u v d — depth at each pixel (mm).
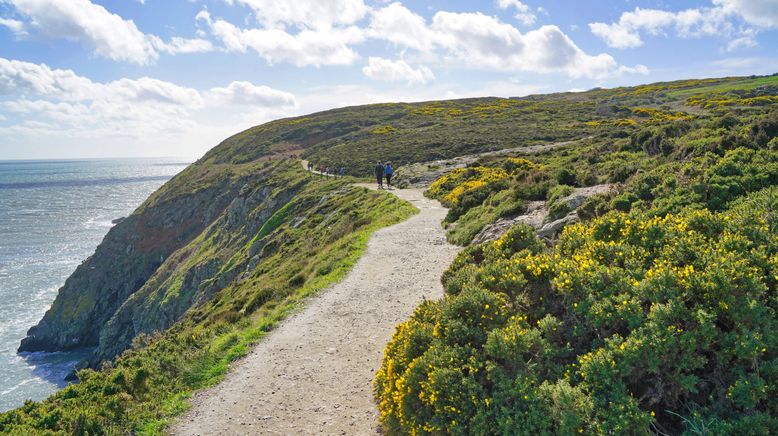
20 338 57781
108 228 119812
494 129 68812
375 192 36656
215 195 77688
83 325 62344
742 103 67000
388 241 20875
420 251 18625
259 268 30062
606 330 6078
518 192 19328
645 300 6078
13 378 47812
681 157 15430
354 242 21453
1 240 105188
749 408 4898
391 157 58500
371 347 10797
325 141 87750
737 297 5516
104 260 72125
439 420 5824
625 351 5289
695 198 10672
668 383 5258
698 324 5348
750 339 5035
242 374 10156
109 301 66688
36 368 51062
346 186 44406
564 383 5293
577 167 22969
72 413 8453
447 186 33719
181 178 93938
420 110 107000
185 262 60438
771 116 14664
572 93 140000
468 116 90750
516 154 43250
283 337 12016
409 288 14477
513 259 8086
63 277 78375
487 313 6789
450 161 48438
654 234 7539
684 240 6938
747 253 6238
